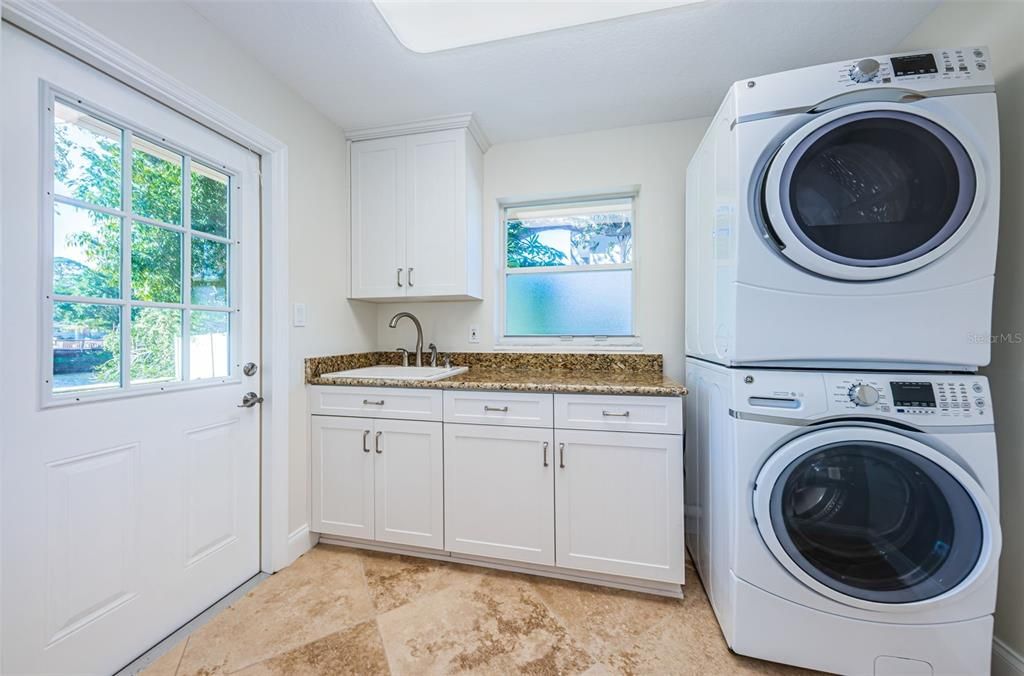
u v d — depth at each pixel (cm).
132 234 119
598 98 183
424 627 133
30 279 97
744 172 115
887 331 109
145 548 122
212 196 146
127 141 117
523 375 196
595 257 230
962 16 124
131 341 119
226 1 127
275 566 163
